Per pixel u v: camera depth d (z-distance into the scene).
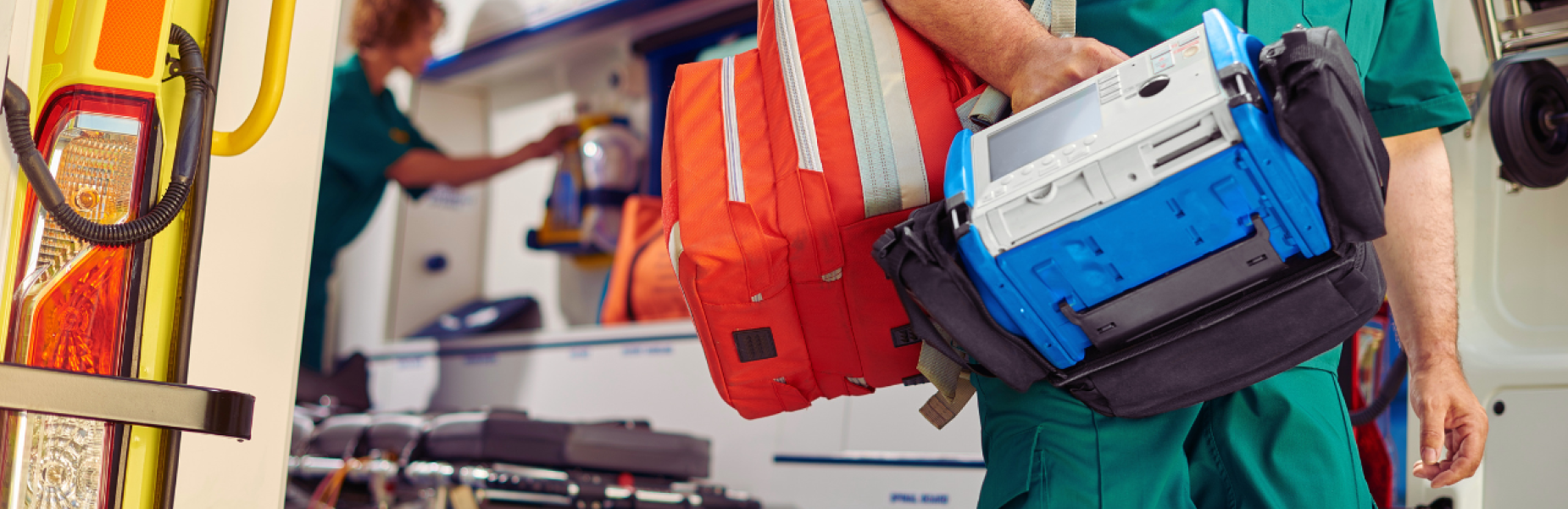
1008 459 0.94
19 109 0.68
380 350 4.23
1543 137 1.70
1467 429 1.09
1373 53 1.17
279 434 1.04
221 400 0.78
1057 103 0.81
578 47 4.07
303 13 1.09
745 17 3.49
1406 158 1.18
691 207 0.94
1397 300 1.18
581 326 4.14
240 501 1.01
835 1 0.98
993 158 0.81
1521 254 1.76
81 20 0.75
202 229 0.81
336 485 2.35
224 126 1.01
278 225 1.06
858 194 0.90
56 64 0.75
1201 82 0.71
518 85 4.51
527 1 4.05
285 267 1.06
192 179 0.77
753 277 0.92
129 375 0.77
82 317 0.75
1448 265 1.16
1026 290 0.78
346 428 2.64
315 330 3.88
